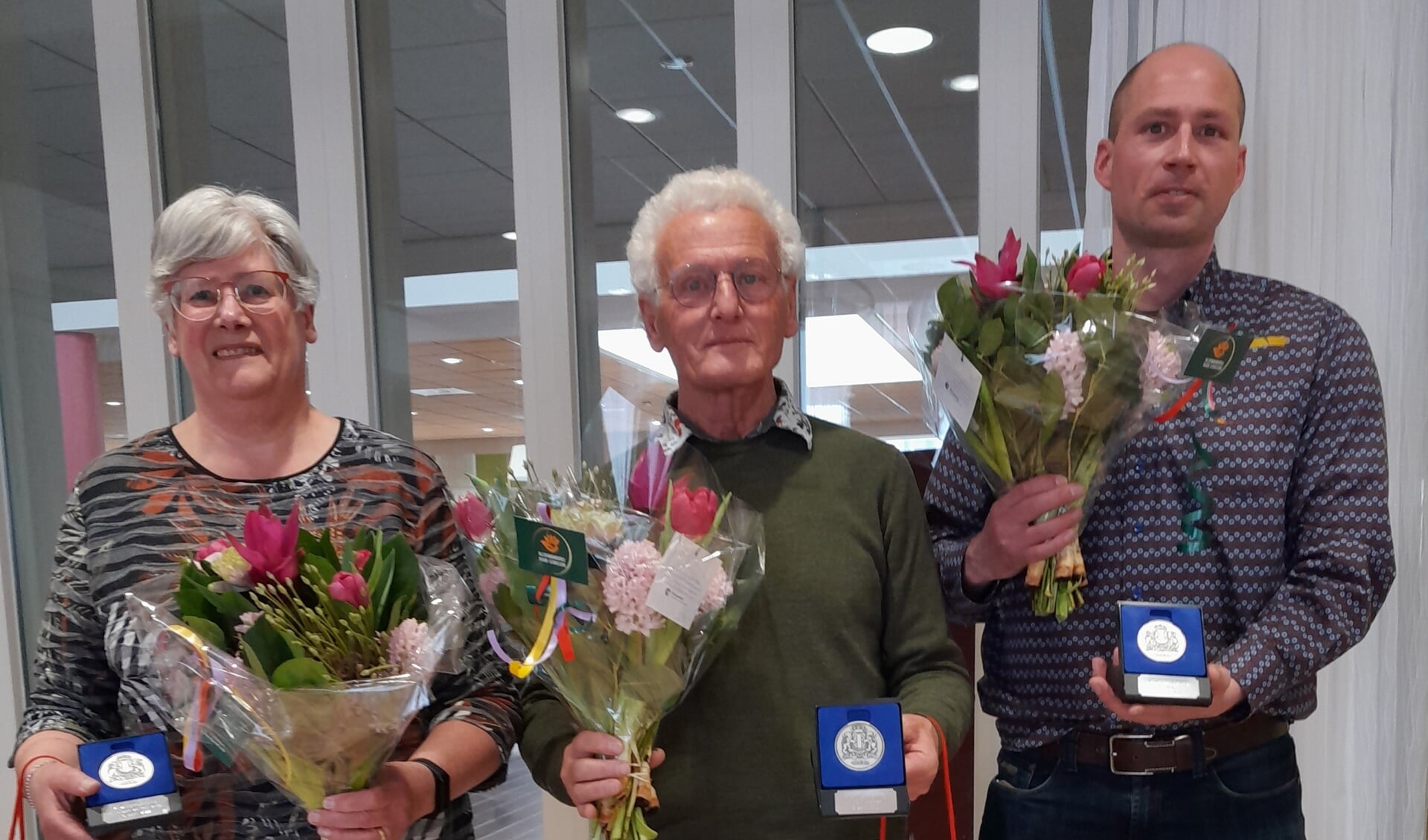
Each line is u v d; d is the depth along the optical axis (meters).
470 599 1.19
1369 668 1.55
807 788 1.13
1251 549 1.17
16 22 2.20
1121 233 1.28
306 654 0.95
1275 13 1.57
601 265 2.01
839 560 1.18
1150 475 1.21
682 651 1.06
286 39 2.08
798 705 1.15
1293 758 1.24
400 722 0.99
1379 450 1.16
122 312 2.15
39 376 2.28
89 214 2.23
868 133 1.88
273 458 1.25
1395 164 1.52
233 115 2.13
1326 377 1.19
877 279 1.89
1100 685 1.03
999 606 1.32
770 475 1.22
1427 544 1.52
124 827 0.98
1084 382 1.06
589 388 2.03
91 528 1.20
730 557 1.06
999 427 1.13
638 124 1.97
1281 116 1.58
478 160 2.05
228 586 0.97
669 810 1.14
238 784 1.12
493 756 1.17
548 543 1.00
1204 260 1.28
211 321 1.18
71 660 1.17
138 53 2.10
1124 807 1.20
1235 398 1.21
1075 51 1.79
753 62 1.87
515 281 2.04
